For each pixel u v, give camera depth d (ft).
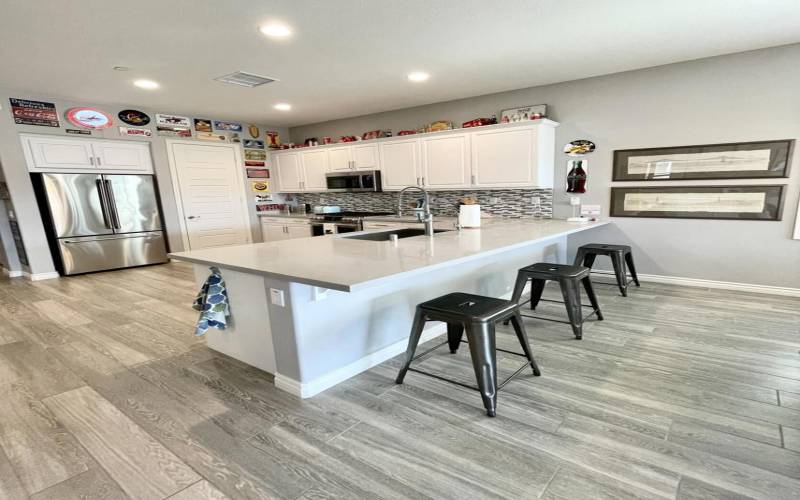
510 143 14.24
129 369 8.18
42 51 9.91
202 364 8.36
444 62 11.66
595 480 4.80
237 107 17.26
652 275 13.73
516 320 7.13
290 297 6.59
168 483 4.98
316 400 6.83
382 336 8.27
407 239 9.36
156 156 18.48
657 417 6.02
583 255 12.69
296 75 12.52
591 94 13.75
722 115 11.87
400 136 16.92
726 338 8.87
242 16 8.30
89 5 7.59
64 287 14.99
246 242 22.17
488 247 7.97
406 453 5.41
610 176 13.89
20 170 15.29
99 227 17.38
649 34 9.86
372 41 9.91
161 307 12.38
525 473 4.96
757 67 11.24
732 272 12.48
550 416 6.14
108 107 16.90
